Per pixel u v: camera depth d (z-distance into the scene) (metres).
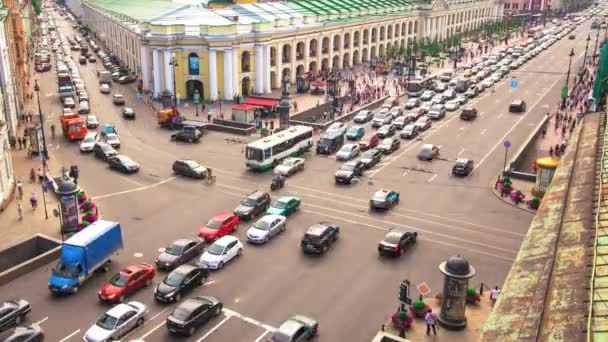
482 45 185.62
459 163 60.25
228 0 128.00
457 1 192.75
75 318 32.88
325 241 41.38
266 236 43.06
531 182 57.75
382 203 49.44
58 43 178.62
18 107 82.19
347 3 144.00
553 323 15.78
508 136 77.81
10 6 91.81
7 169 52.53
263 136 74.69
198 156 66.94
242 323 32.28
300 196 53.53
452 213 49.53
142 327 31.86
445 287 31.03
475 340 30.11
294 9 125.94
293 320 30.59
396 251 40.25
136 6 154.25
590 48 174.75
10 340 29.03
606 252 19.09
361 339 30.64
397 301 34.62
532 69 140.00
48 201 51.84
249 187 56.00
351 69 134.50
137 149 69.75
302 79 109.19
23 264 38.41
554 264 19.47
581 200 25.45
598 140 36.91
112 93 107.00
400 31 158.88
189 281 35.47
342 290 35.97
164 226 46.00
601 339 14.38
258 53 102.19
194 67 98.62
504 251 42.03
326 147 67.88
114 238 39.00
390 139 71.12
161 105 95.19
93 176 59.00
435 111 88.56
